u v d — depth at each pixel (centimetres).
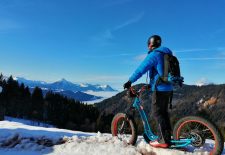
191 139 554
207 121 539
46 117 13450
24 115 13112
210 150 550
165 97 583
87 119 13150
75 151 598
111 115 11962
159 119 584
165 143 578
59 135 733
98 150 596
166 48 596
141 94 630
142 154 593
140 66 594
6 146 645
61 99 14438
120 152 588
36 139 671
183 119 570
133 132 635
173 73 566
